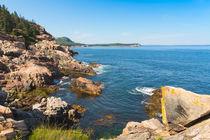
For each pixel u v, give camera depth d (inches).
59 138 293.9
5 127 279.3
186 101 303.1
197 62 3309.5
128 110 906.1
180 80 1695.4
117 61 3469.5
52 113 695.1
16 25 4392.2
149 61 3521.2
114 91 1277.1
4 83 1184.2
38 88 1280.8
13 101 914.1
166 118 337.7
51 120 680.4
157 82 1596.9
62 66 2247.8
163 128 397.1
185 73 2108.8
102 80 1669.5
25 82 1232.8
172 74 2030.0
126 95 1175.0
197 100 287.0
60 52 2992.1
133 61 3503.9
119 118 803.4
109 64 2960.1
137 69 2413.9
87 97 1132.5
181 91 315.3
